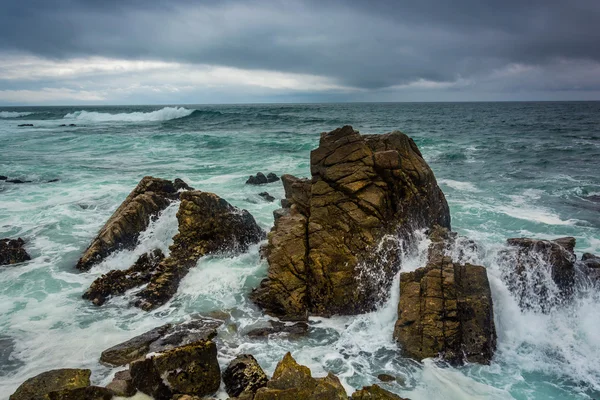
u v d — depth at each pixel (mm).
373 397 7191
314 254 11617
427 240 12406
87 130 54969
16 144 41156
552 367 8930
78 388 7273
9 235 16500
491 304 9875
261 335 10188
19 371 8773
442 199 14602
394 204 12562
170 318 10969
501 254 11438
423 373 8742
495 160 31703
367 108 140250
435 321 9414
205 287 12461
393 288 10977
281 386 7082
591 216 18219
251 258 14078
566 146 37844
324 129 56438
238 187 23750
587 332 9742
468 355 9094
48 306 11547
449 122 69125
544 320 10180
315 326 10625
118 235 14828
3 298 11930
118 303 11797
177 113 76625
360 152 12758
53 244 15781
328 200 12469
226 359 9164
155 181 17672
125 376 8055
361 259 11492
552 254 10977
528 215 18281
